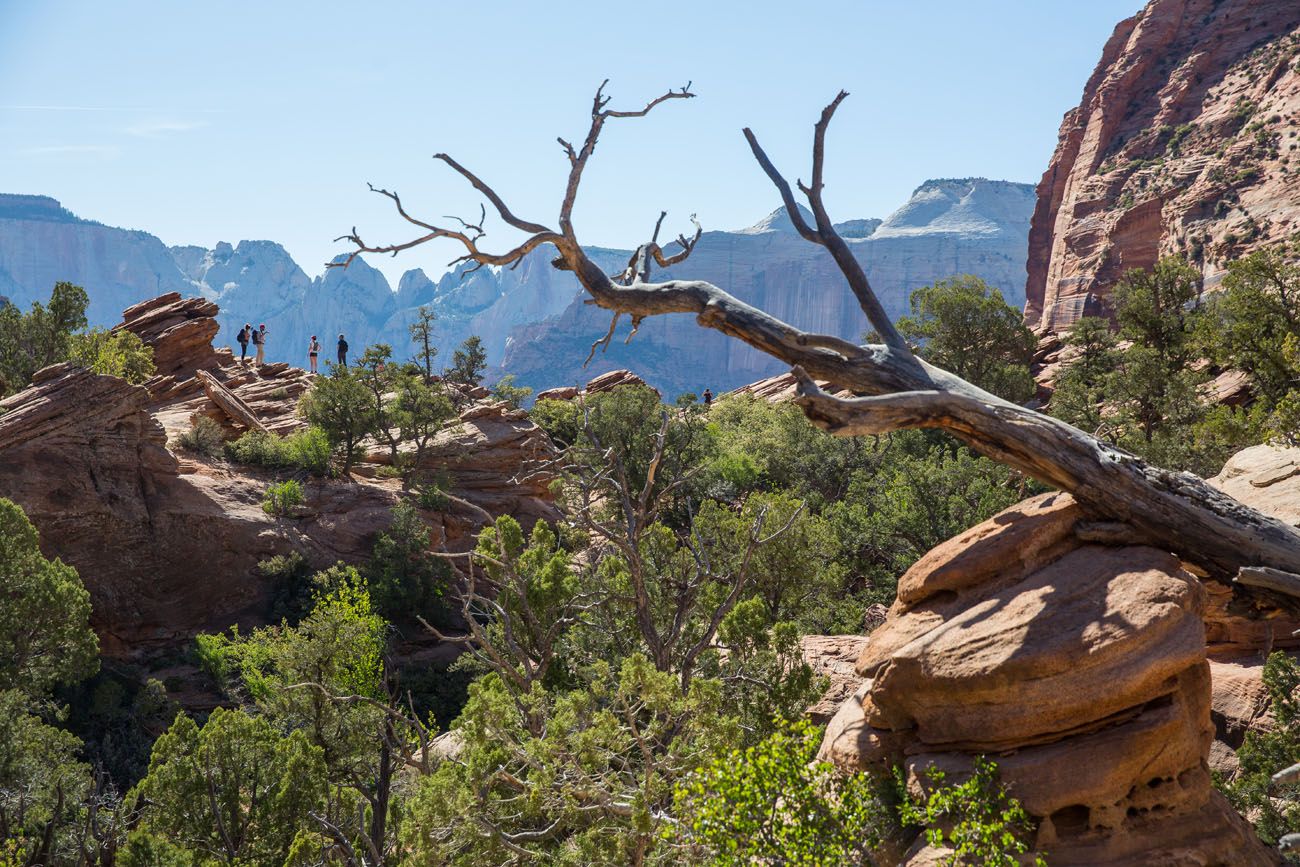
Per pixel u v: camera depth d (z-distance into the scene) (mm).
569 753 11133
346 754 24141
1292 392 24531
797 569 24469
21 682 28797
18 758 22344
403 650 41938
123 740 33594
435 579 44125
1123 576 8898
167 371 63375
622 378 82625
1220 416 32500
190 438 48969
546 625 18391
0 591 29688
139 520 41312
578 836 11070
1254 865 8242
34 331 53562
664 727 11453
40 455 39938
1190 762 8328
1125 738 8102
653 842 10516
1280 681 11375
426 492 48906
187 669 39594
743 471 53875
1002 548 9703
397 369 54969
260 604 43031
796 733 10805
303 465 49312
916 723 9203
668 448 50938
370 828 18531
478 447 52812
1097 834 8094
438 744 18594
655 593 19406
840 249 11609
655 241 13156
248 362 67062
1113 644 8086
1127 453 10062
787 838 8367
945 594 10008
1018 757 8367
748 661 14680
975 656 8516
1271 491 14812
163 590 41594
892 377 10859
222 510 43688
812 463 55000
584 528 21891
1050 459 9969
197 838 18750
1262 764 11047
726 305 11695
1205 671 8664
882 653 9648
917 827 8844
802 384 10047
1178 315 60031
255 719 20609
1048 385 67625
